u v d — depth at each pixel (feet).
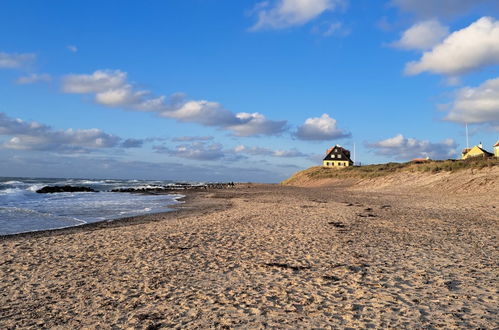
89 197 151.33
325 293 23.89
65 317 21.47
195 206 100.37
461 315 19.54
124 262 33.58
